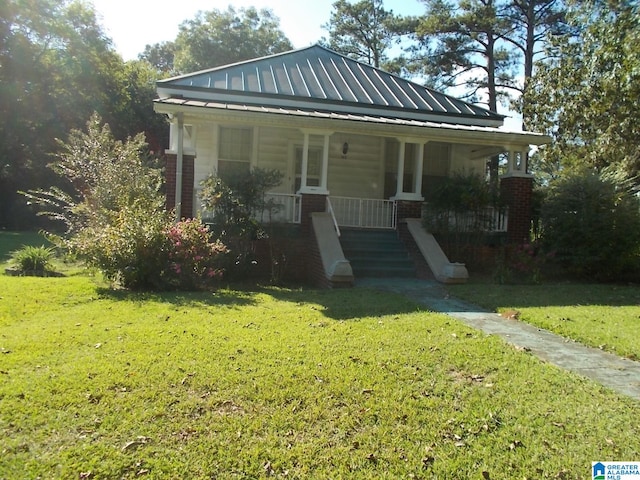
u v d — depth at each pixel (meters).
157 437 3.13
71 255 8.80
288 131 13.80
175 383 3.94
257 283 10.12
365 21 33.34
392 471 2.87
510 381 4.29
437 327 6.08
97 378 3.97
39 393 3.65
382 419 3.47
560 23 25.52
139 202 9.41
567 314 7.09
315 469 2.87
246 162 13.51
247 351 4.81
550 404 3.84
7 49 22.91
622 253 10.51
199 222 8.97
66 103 24.12
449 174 14.80
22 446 2.95
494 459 3.03
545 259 10.88
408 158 14.68
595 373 4.66
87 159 12.82
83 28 25.23
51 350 4.68
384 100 14.30
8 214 23.20
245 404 3.62
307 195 11.28
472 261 11.62
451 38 27.27
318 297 7.98
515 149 12.65
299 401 3.70
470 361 4.77
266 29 41.06
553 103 18.89
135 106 26.30
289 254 11.02
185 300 7.33
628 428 3.48
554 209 11.07
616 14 15.06
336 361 4.60
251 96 12.64
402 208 12.05
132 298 7.36
